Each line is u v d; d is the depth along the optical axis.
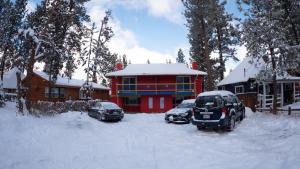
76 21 24.33
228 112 15.84
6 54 23.36
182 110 20.64
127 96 34.59
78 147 11.46
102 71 39.59
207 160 9.25
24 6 23.78
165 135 15.32
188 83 33.62
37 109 18.95
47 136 12.83
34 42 18.34
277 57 19.47
